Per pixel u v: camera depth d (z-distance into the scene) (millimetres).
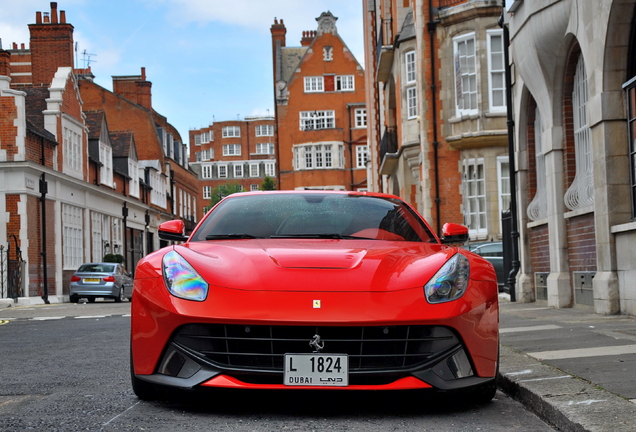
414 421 3883
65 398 4539
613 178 8781
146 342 4086
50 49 33250
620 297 8781
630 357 5277
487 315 4141
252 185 110000
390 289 3979
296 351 3857
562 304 10953
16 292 24359
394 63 25328
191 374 3926
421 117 20812
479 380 4062
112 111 48000
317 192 5762
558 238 11070
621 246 8664
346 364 3803
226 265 4180
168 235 5246
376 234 5027
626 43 8641
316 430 3645
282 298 3879
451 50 20625
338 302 3859
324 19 60969
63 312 16906
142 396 4371
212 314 3857
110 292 25297
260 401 4332
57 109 28828
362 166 59500
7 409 4188
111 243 36125
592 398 3947
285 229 5070
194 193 60875
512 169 13586
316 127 59844
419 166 22016
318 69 60375
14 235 24812
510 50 12555
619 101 8758
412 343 3930
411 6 23703
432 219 20578
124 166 39781
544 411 3945
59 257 28297
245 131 112250
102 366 6133
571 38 10312
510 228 14461
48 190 27594
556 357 5438
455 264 4250
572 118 11055
